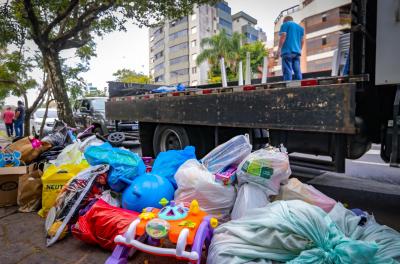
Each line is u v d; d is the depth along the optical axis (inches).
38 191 142.1
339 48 174.9
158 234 77.6
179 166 128.0
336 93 111.9
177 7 401.4
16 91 581.0
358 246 65.1
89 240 102.6
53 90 370.0
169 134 217.0
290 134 138.2
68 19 404.2
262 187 103.9
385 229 84.0
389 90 118.5
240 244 78.1
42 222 127.0
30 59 490.0
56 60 370.0
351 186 173.3
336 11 1213.7
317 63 1323.8
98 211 103.0
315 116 118.3
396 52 109.5
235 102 151.6
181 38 2187.5
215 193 104.8
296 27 213.9
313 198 102.6
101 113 392.5
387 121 118.4
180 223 82.0
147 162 166.1
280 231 76.0
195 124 179.6
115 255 82.4
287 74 217.0
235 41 1320.1
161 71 2517.2
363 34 113.4
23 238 112.0
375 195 156.3
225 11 2365.9
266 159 104.9
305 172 207.8
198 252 75.1
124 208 111.5
